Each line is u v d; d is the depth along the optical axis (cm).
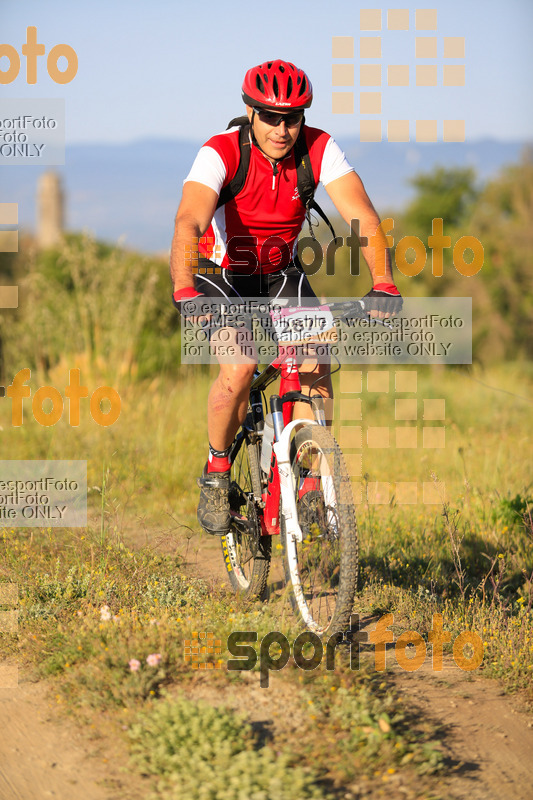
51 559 595
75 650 414
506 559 622
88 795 314
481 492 782
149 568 571
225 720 334
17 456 934
